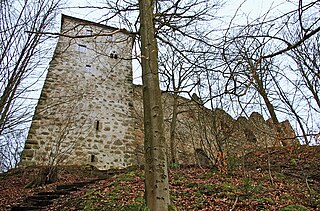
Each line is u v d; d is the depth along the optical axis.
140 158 9.53
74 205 4.66
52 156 8.10
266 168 7.27
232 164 6.81
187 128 10.88
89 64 10.69
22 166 7.72
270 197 4.59
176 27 3.93
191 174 6.50
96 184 6.02
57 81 9.75
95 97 9.98
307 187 5.00
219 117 7.58
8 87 3.42
